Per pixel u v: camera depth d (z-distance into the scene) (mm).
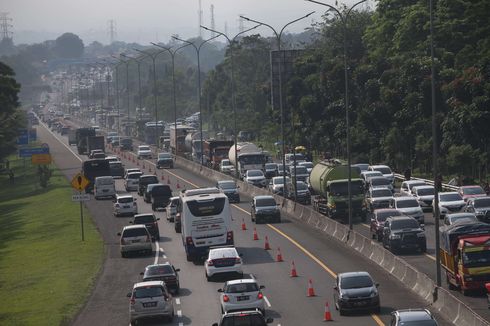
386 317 104312
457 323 97188
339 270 140500
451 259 117438
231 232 158750
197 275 145375
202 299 125062
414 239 149500
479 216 174500
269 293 125750
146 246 168250
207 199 158250
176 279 129375
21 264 174250
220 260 138250
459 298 112938
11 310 128750
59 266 163875
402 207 179875
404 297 115438
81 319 117375
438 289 108688
